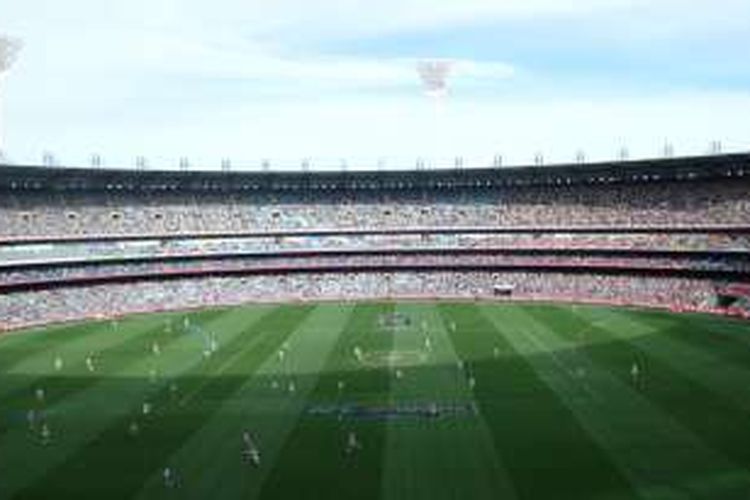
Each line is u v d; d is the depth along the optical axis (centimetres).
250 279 13450
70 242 12525
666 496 4912
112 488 5228
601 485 5112
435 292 13475
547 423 6366
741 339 9425
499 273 13525
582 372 7925
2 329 10794
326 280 13650
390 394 7275
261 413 6762
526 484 5169
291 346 9419
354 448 5866
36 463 5694
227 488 5200
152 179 13788
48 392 7525
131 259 12975
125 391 7506
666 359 8444
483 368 8181
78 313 11800
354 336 10006
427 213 14488
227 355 8962
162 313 12156
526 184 14400
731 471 5275
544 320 10944
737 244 12131
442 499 4969
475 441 5984
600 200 13800
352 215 14550
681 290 12056
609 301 12469
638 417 6469
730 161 12350
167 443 6059
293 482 5275
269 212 14425
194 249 13600
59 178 13000
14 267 11844
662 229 12888
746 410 6575
